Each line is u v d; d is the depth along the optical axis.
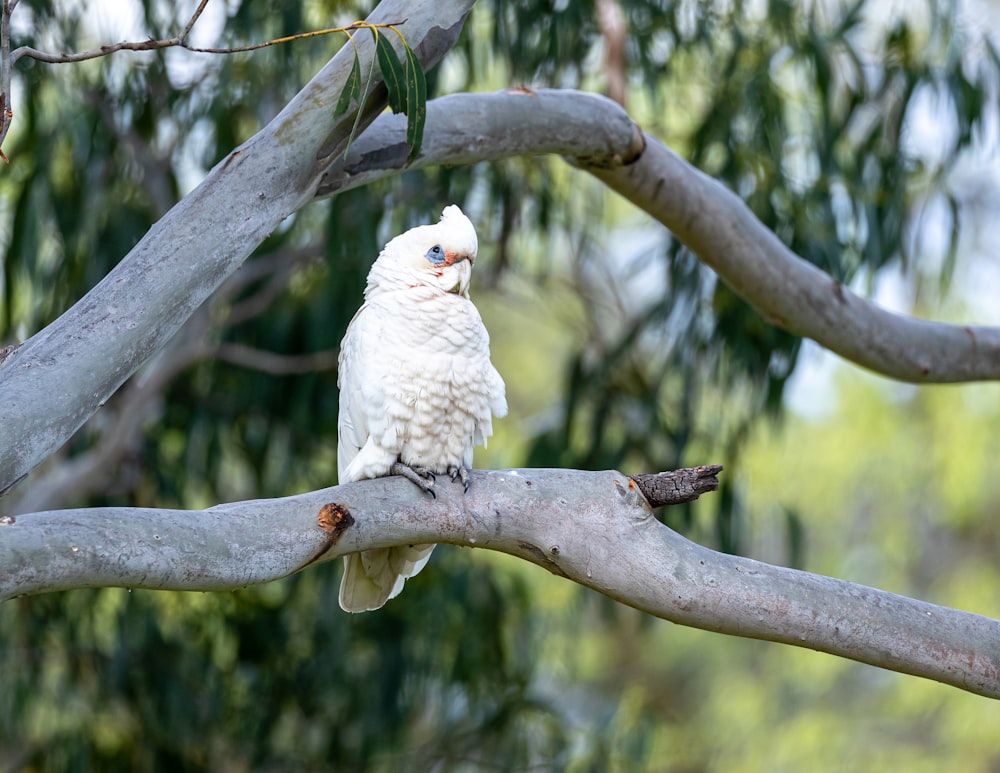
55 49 9.70
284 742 12.02
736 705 20.72
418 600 10.93
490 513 5.23
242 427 11.12
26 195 9.53
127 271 5.16
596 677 22.19
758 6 10.31
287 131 5.56
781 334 10.26
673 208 7.98
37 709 12.09
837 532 20.69
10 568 4.11
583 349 11.07
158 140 10.45
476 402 5.97
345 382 6.12
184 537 4.49
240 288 10.61
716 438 10.97
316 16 9.71
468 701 11.58
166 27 9.82
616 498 5.26
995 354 9.18
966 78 9.89
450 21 5.93
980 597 19.70
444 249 5.94
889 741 19.75
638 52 10.41
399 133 6.47
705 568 5.19
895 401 17.84
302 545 4.86
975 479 17.53
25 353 4.90
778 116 10.09
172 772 11.25
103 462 10.32
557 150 7.41
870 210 10.05
